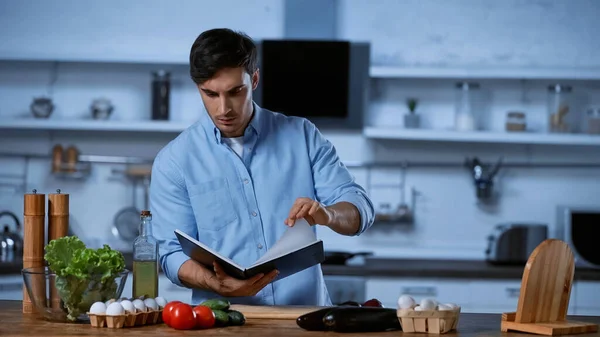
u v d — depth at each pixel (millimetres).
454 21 5000
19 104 5078
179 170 2664
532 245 4551
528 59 4992
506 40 5000
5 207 5074
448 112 4996
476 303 4332
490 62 5004
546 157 5008
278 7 5027
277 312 2367
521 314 2186
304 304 2641
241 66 2393
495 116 4988
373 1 5008
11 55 4762
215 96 2434
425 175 5012
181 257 2568
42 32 5062
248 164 2689
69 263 2250
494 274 4320
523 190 5012
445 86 4992
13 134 5102
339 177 2721
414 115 4852
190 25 5059
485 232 5000
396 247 5000
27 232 2512
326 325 2129
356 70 4957
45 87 5082
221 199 2658
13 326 2229
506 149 5008
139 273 2406
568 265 2289
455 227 5008
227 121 2490
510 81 4980
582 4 4980
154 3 5059
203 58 2363
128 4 5059
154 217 2697
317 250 2248
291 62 4805
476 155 5012
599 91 4969
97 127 4773
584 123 4953
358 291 4332
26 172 5098
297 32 4941
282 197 2684
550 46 4988
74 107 5074
